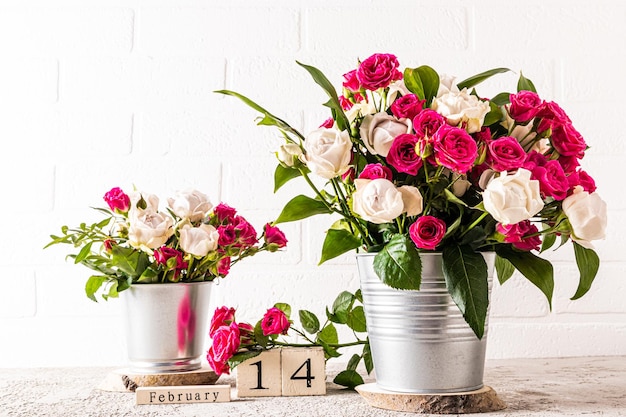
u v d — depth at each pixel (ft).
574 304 4.89
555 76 5.08
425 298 3.07
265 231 3.86
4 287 4.83
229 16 5.07
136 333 3.69
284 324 3.57
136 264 3.63
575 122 5.06
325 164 2.98
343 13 5.08
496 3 5.11
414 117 3.02
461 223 3.12
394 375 3.14
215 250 3.58
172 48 5.04
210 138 4.99
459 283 2.91
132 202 3.65
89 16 5.04
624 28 5.12
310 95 5.04
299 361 3.54
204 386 3.40
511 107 3.06
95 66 5.01
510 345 4.87
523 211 2.76
